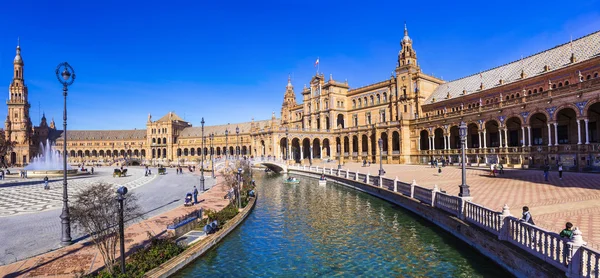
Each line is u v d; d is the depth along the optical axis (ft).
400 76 290.56
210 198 114.52
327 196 126.72
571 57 167.94
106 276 41.78
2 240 61.26
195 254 57.52
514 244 44.91
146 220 78.23
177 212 88.28
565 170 142.51
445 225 68.33
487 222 52.47
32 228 70.59
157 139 545.03
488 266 50.08
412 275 50.90
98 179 201.05
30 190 145.28
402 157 262.67
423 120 250.16
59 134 559.79
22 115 476.54
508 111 178.50
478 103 223.71
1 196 123.75
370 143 296.30
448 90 268.62
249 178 148.66
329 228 79.10
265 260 59.21
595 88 132.77
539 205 67.82
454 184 111.86
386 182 112.98
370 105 325.21
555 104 151.53
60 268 46.93
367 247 64.64
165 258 52.65
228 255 61.67
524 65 209.15
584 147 137.08
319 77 358.84
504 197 79.71
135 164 429.79
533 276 38.73
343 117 353.31
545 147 155.74
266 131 322.14
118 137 564.30
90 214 42.93
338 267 55.62
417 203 84.58
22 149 469.16
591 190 81.76
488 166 180.24
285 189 151.12
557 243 35.83
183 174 238.07
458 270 51.19
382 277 50.88
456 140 242.99
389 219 84.43
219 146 515.91
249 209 97.50
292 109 420.77
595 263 30.35
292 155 358.02
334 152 334.44
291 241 69.82
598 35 168.45
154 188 145.38
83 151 557.74
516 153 171.32
